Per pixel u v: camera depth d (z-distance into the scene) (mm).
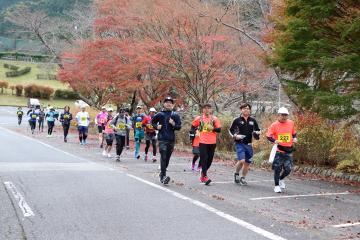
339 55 10781
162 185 9195
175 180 10078
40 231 5648
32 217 6332
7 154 14391
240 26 18062
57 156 14305
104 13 24062
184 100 21094
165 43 17234
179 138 19328
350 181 10594
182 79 19141
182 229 5867
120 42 21188
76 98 65625
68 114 21406
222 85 18266
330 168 11695
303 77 12156
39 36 35531
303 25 11008
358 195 8867
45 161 12789
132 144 21312
